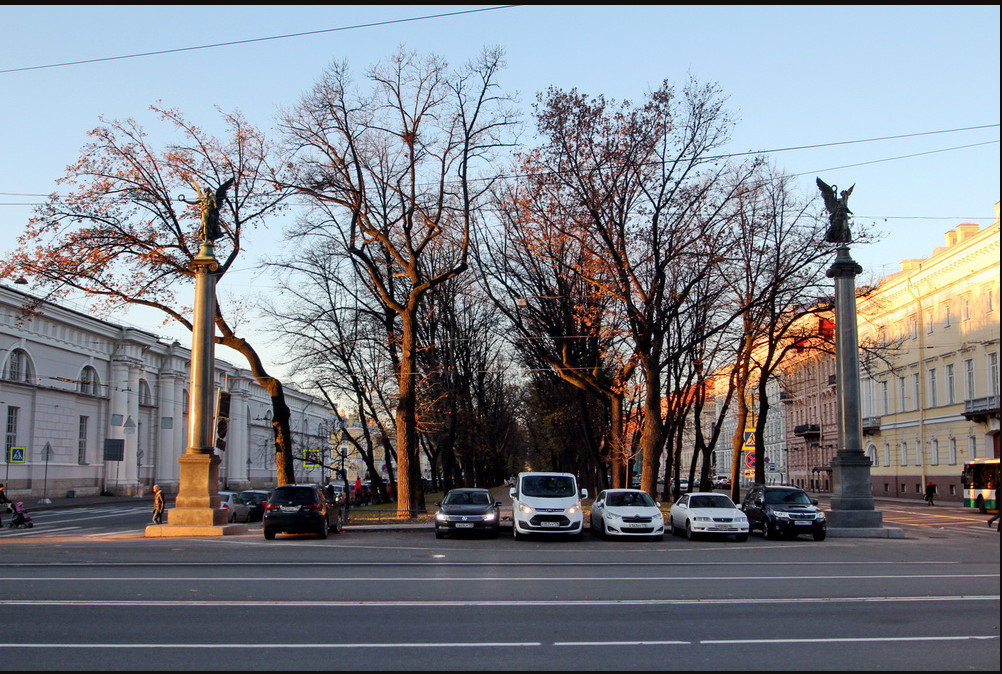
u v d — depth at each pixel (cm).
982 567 1689
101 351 6328
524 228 3162
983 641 921
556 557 1897
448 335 4684
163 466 7031
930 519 3822
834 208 2883
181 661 823
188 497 2605
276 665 808
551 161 3039
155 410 7062
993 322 5016
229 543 2306
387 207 3478
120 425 5959
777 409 9444
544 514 2431
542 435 5672
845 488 2772
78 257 2973
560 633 961
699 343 3738
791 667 801
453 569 1608
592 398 4384
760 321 3762
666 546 2283
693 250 3167
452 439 4891
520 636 944
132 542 2338
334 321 4262
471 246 3759
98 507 5172
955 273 5494
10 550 2048
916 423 6116
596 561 1802
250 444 8688
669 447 4544
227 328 3300
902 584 1391
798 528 2562
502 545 2286
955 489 5541
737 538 2528
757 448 3869
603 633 961
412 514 3366
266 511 2511
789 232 3622
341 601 1188
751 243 3616
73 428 5931
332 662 820
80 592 1257
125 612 1090
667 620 1044
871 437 6931
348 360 4366
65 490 5784
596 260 3102
